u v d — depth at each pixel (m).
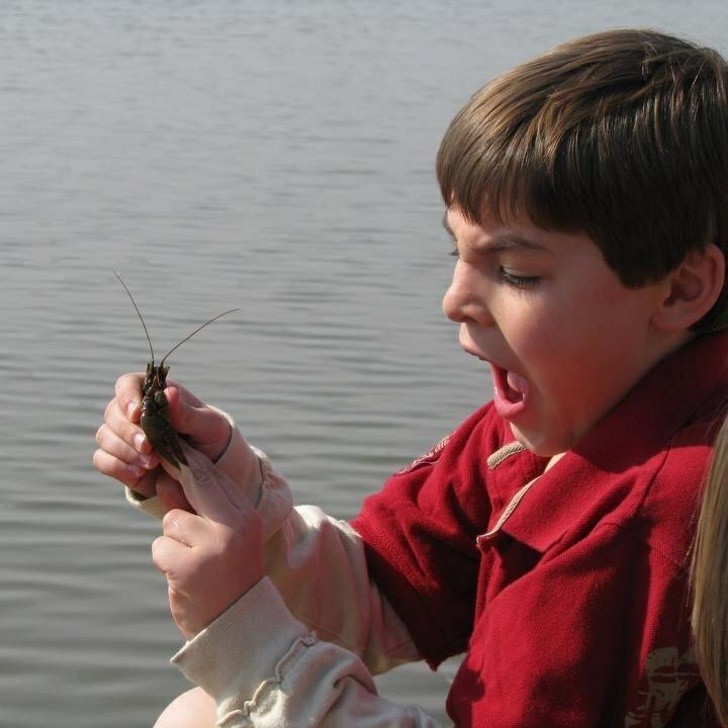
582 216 2.63
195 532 2.82
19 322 11.71
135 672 6.49
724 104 2.72
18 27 38.56
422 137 22.56
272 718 2.73
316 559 3.29
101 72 30.14
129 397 3.08
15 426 9.34
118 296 12.63
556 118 2.65
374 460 8.88
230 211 16.59
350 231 15.61
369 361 10.86
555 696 2.67
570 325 2.70
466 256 2.79
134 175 18.81
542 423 2.83
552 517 2.82
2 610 6.97
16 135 21.88
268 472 3.27
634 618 2.66
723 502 2.46
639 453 2.75
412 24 42.69
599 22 41.56
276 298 12.64
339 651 2.83
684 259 2.70
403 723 2.81
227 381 10.29
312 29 41.03
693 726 2.70
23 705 6.21
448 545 3.31
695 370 2.78
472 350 2.84
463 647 3.36
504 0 51.38
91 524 7.92
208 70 31.09
